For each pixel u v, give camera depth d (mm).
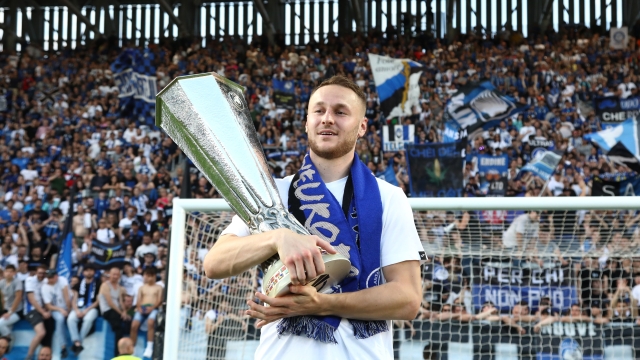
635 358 4961
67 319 9250
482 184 11625
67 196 12453
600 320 5168
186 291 4000
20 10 22578
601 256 4789
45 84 16609
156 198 11875
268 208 1577
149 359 8898
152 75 16828
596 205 3359
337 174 1789
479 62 16266
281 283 1490
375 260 1677
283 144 14148
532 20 21328
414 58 17141
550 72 15508
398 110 12320
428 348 5141
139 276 9531
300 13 22547
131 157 13586
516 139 12758
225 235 1724
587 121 13812
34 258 11102
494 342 5203
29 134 15031
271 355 1640
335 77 1821
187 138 1616
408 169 9859
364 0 21719
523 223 4820
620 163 11352
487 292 5320
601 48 16156
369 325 1651
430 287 5590
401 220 1749
